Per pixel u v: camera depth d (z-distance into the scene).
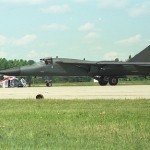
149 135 13.20
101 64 74.50
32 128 14.95
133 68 76.88
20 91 48.75
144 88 53.34
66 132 13.95
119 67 75.94
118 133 13.64
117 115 19.02
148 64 74.69
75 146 11.47
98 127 15.05
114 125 15.55
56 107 24.25
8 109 23.22
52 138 12.80
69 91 46.38
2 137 12.88
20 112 21.11
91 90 48.22
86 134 13.50
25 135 13.37
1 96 38.28
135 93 40.16
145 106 24.25
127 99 30.28
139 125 15.44
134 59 80.25
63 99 31.25
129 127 15.00
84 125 15.62
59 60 75.25
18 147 11.34
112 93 40.44
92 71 75.50
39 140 12.45
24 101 29.52
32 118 18.20
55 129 14.66
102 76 76.31
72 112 20.77
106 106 24.52
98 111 21.11
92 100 29.53
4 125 15.83
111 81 76.62
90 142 12.05
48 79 75.69
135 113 19.89
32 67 74.56
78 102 27.86
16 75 74.44
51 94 40.16
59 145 11.62
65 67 75.19
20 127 15.24
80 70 75.75
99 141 12.20
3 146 11.48
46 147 11.35
